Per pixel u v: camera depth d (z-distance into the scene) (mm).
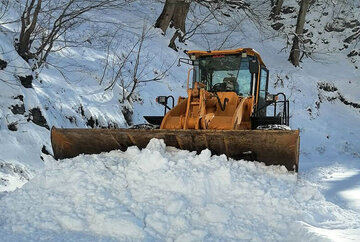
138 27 17156
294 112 18875
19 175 7082
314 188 5574
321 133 18500
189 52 8008
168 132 6109
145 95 13234
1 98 8117
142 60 14594
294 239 4168
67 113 9625
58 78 10414
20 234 4324
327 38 25031
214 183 5156
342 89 21750
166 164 5309
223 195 5047
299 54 22344
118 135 6371
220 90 7898
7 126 7891
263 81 8578
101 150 6840
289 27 24828
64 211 4719
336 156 17078
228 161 5699
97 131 6340
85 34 13336
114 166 5379
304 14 21766
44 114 8797
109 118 10875
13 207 4914
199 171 5164
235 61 7934
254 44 23000
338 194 6707
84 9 11352
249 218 4586
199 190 4938
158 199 4797
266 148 6098
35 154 7961
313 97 20234
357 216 5195
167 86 14711
